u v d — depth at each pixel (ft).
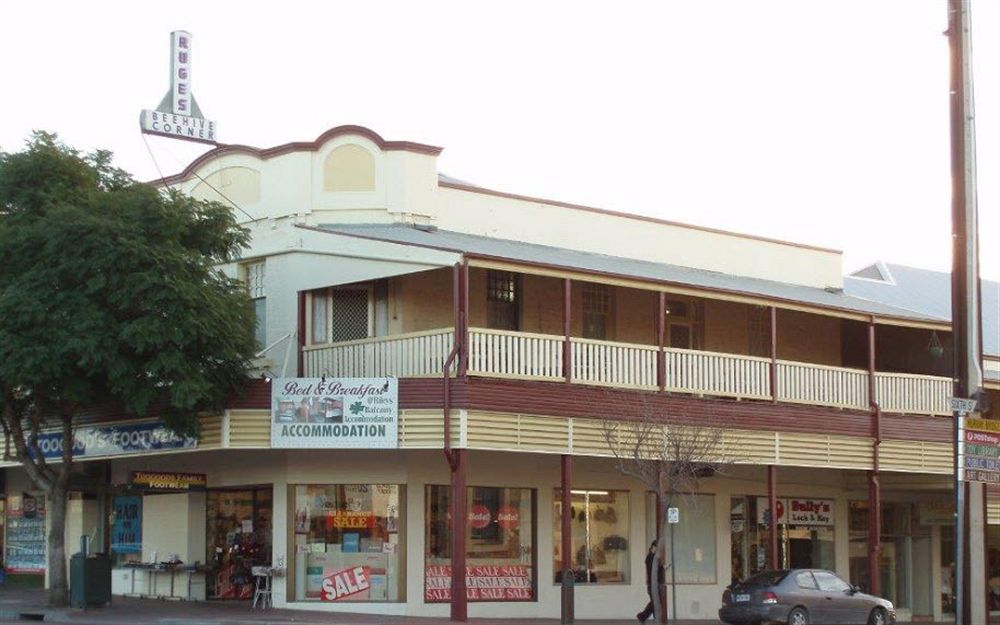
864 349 125.70
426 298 99.86
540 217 111.65
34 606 91.76
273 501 95.14
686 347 114.11
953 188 61.11
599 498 104.83
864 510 124.57
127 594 107.45
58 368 82.43
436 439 85.35
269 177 103.40
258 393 89.40
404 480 93.71
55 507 92.43
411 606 92.58
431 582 93.97
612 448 90.84
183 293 82.94
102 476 109.19
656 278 95.20
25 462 92.68
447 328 93.40
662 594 93.81
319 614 88.69
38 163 87.45
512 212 109.91
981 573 59.52
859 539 123.75
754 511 115.44
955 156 61.05
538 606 99.19
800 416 103.19
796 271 130.52
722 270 123.95
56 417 100.83
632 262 114.42
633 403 92.68
